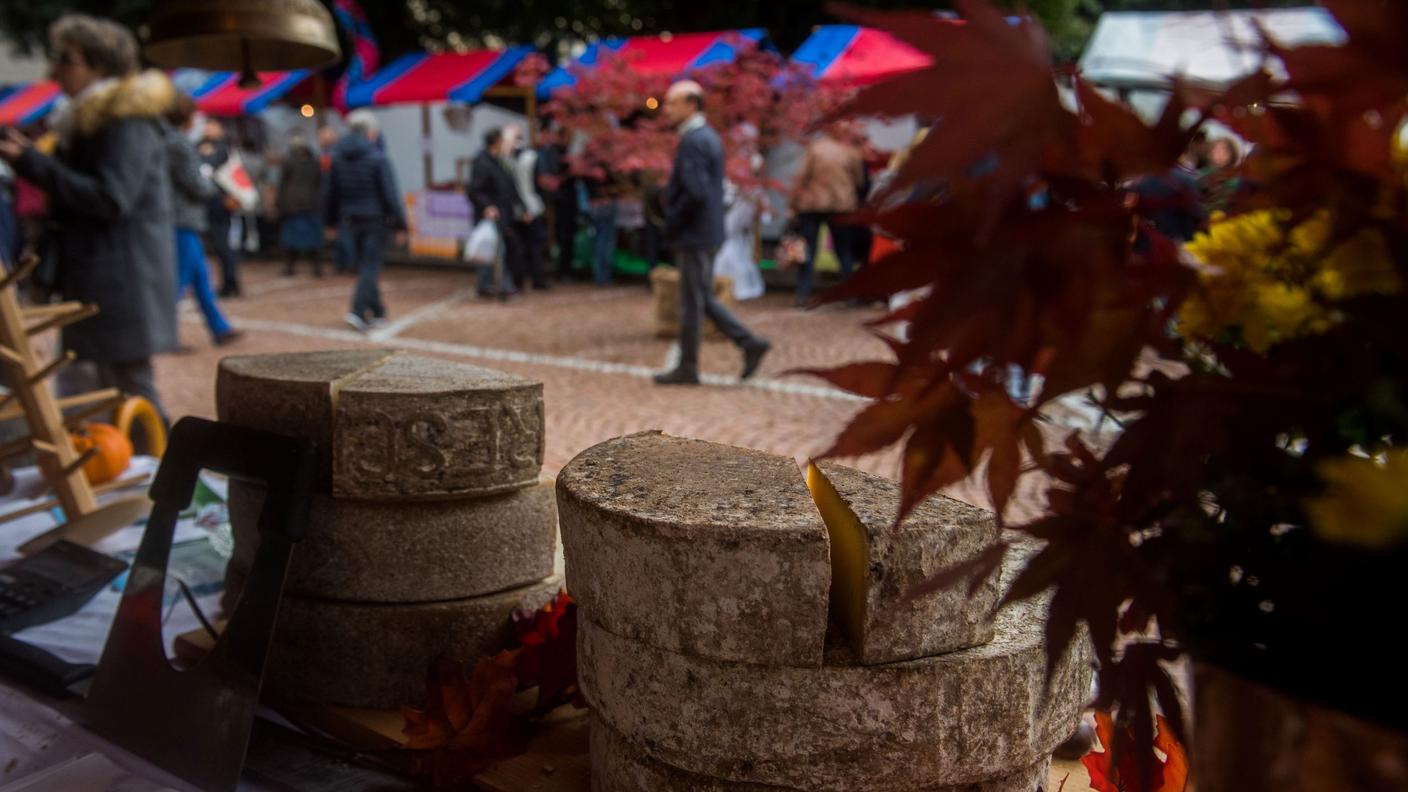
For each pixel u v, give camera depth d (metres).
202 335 10.30
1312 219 0.96
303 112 19.47
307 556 2.32
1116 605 1.04
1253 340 0.99
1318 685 0.95
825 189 11.27
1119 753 1.18
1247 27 0.87
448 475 2.25
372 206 10.53
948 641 1.61
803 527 1.55
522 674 2.17
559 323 10.97
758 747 1.61
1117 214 0.89
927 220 0.86
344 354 2.71
